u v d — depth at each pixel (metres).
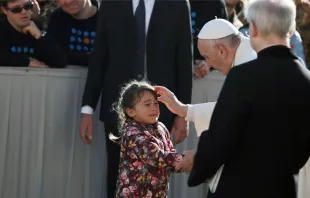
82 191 14.25
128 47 13.38
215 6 14.26
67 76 13.95
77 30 15.14
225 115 8.17
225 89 8.30
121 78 13.38
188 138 14.30
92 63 13.64
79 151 14.15
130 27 13.36
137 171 11.12
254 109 8.19
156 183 11.19
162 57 13.28
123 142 11.19
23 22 13.89
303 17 17.19
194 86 14.18
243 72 8.30
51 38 14.35
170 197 14.40
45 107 13.84
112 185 13.67
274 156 8.25
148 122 11.27
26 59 13.86
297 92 8.23
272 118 8.19
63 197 14.09
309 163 10.73
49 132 13.91
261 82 8.21
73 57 14.88
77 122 14.09
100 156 14.30
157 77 13.27
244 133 8.28
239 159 8.36
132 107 11.23
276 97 8.19
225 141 8.15
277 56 8.38
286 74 8.27
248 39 9.80
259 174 8.27
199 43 9.89
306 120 8.29
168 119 13.28
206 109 10.59
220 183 8.56
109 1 13.49
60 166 14.04
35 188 13.86
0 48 13.86
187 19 13.36
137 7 13.38
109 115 13.44
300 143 8.38
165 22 13.27
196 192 14.49
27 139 13.77
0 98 13.59
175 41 13.35
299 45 14.40
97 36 13.60
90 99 13.60
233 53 9.68
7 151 13.70
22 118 13.73
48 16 16.19
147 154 10.87
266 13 8.35
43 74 13.76
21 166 13.80
